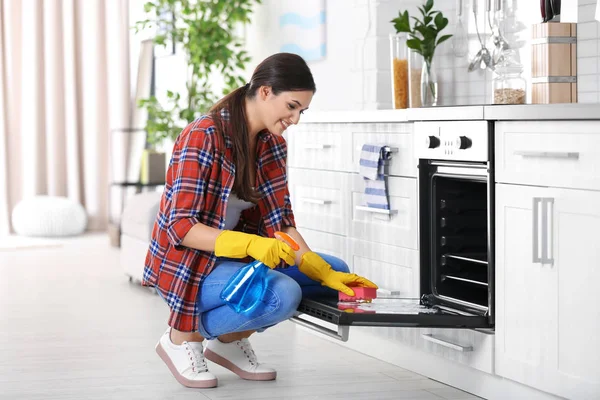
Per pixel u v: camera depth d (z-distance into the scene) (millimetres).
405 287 3266
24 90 7715
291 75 2744
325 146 3779
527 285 2627
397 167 3289
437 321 2658
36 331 3943
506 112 2646
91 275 5539
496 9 3627
